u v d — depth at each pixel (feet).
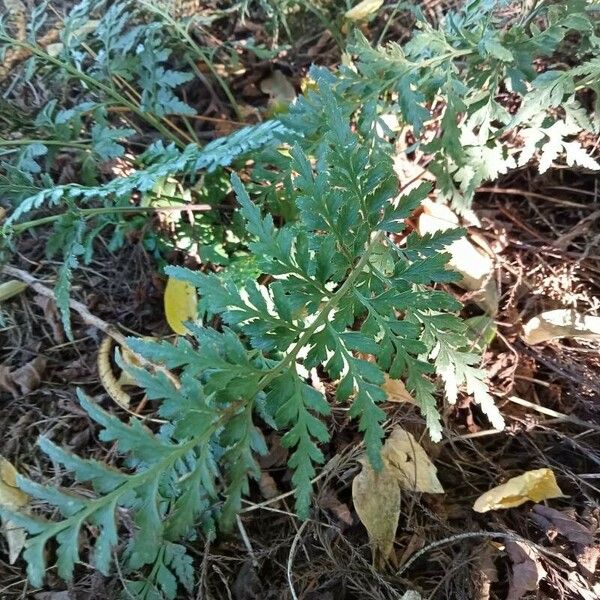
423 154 5.33
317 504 3.86
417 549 3.79
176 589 3.54
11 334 4.76
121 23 4.89
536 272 4.90
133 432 2.84
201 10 6.12
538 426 4.26
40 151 4.64
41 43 5.66
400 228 3.25
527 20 4.38
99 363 4.45
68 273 4.27
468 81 4.38
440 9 5.92
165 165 4.45
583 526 3.78
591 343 4.55
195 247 4.88
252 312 3.05
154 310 4.80
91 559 3.78
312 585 3.65
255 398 3.23
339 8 6.03
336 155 3.18
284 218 4.64
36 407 4.41
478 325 4.49
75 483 4.01
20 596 3.69
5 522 3.84
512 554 3.71
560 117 4.97
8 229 4.23
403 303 3.19
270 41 6.16
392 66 4.19
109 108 5.36
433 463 4.14
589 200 5.15
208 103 6.00
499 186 5.25
